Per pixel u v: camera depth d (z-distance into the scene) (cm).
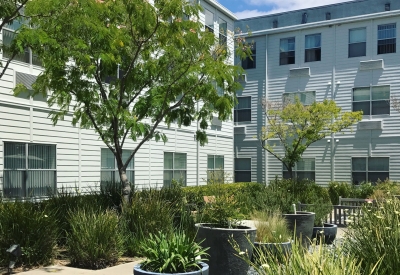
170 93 1045
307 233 995
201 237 729
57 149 1400
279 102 2452
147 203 934
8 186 1235
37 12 861
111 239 774
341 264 417
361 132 2466
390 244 503
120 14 945
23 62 1288
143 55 1048
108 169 1614
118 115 936
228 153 2516
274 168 2703
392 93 2392
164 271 554
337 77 2536
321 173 2561
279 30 2680
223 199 825
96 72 982
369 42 2462
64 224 868
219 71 972
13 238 739
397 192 1805
